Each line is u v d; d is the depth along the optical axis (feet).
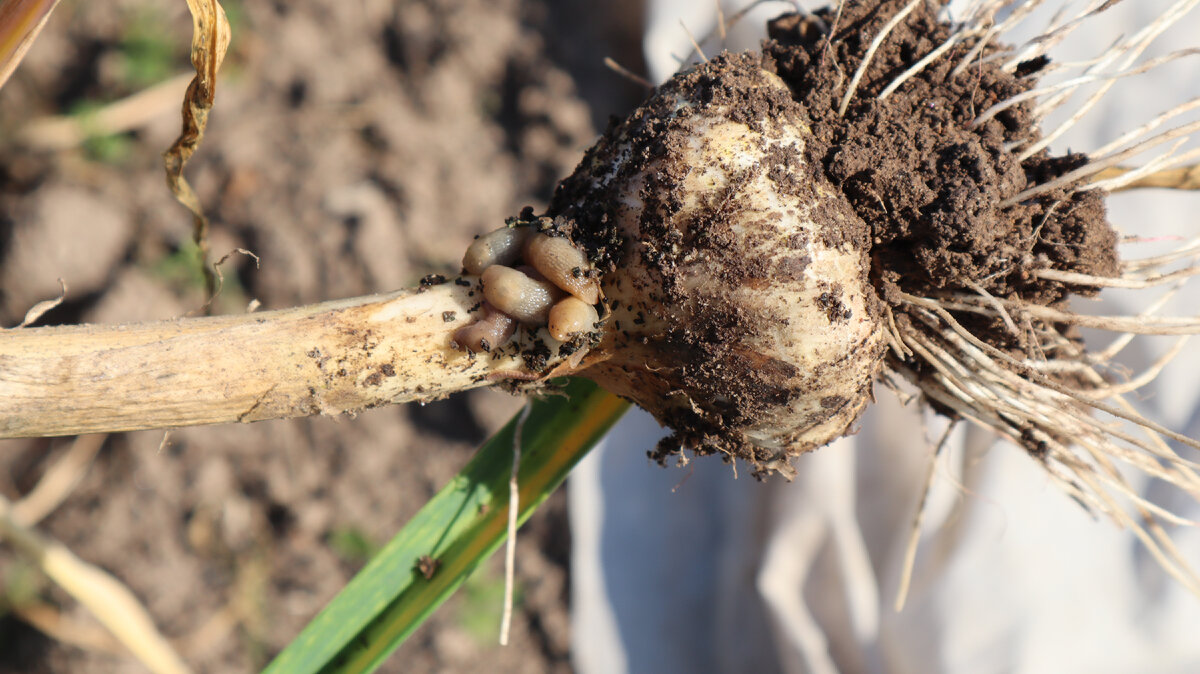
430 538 0.96
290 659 0.94
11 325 1.50
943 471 1.28
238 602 1.47
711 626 1.45
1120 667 1.17
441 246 1.58
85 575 1.15
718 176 0.87
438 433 1.52
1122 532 1.20
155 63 1.59
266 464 1.50
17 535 1.14
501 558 1.49
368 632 0.95
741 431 0.90
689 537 1.48
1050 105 0.92
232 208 1.55
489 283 0.89
